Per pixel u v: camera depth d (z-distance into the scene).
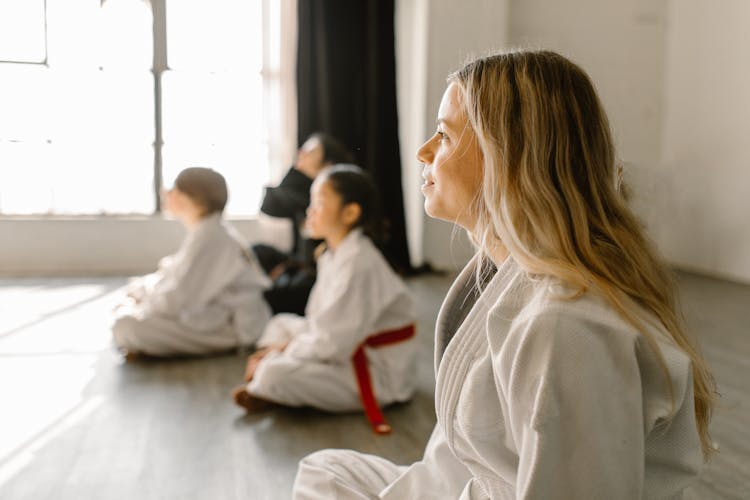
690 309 4.46
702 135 6.48
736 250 6.12
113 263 6.25
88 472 2.14
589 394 0.77
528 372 0.80
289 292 4.03
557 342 0.78
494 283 0.94
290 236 6.32
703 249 6.48
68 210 6.20
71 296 4.98
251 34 6.36
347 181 2.71
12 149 6.04
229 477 2.12
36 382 3.02
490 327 0.88
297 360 2.67
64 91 6.08
